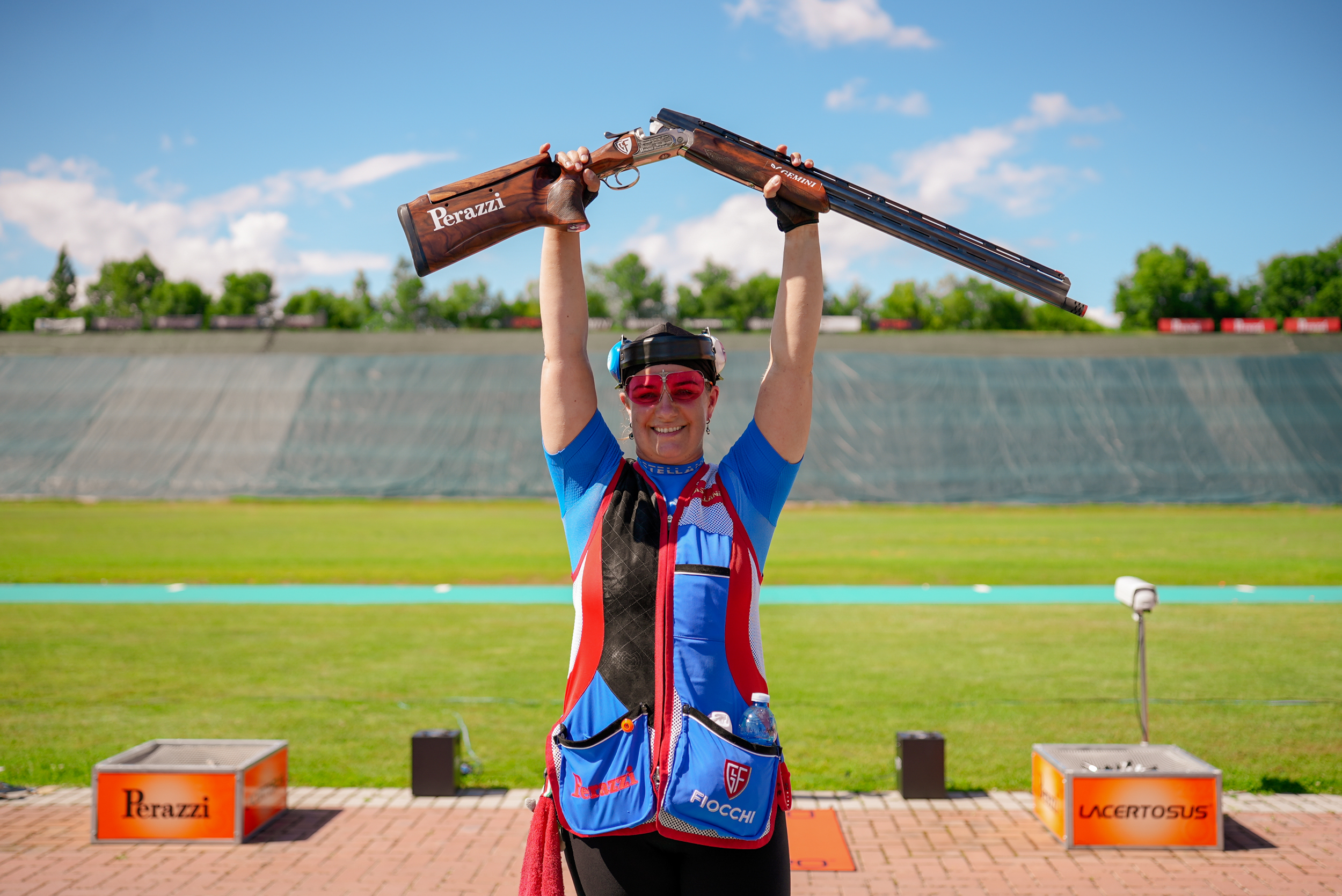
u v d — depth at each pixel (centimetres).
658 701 186
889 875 470
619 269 11150
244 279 11362
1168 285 9125
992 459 3519
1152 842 501
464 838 520
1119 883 459
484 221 196
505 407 3950
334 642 1073
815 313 212
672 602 193
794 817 548
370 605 1338
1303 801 572
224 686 860
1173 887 454
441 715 763
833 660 974
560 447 213
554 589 1486
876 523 2619
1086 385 4000
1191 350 4794
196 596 1416
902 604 1343
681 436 212
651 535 200
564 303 215
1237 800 574
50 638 1094
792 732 718
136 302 11681
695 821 181
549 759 197
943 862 486
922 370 4097
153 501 3244
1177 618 1234
